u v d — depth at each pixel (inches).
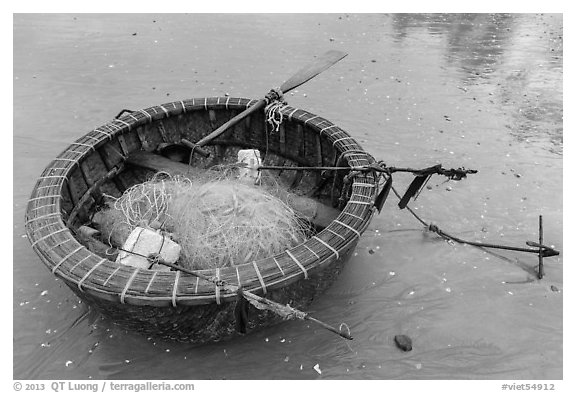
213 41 288.7
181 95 233.1
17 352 119.4
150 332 105.7
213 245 109.6
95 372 116.3
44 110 219.0
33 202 116.3
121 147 150.9
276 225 115.6
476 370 118.6
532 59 274.2
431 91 242.4
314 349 122.2
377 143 203.3
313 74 162.1
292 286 103.8
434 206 170.4
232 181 130.8
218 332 108.7
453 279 142.6
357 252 151.6
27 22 300.7
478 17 333.4
